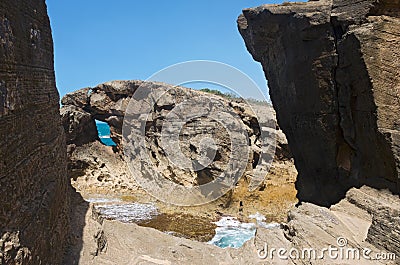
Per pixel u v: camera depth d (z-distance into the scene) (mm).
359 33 9016
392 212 7613
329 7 10547
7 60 5277
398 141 8320
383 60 8766
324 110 11328
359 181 10141
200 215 21203
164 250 10422
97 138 31141
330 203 12055
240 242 16750
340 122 10844
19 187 5414
